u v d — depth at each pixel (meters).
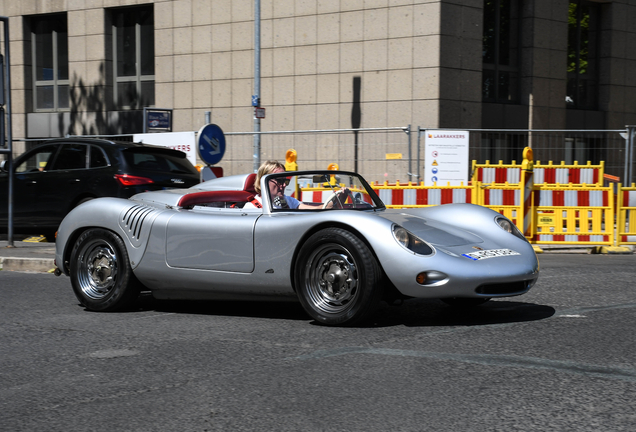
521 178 10.24
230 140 16.06
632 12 19.36
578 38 18.81
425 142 12.73
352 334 4.70
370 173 14.39
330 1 16.45
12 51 21.50
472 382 3.55
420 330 4.78
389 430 2.93
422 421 3.02
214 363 4.04
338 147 14.78
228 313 5.64
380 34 15.78
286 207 5.48
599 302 5.73
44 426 3.08
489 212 5.60
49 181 11.16
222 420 3.09
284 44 17.17
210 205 6.18
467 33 15.48
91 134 20.36
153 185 10.66
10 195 10.35
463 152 12.77
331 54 16.50
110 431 2.99
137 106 20.05
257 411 3.19
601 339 4.41
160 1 19.00
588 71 19.11
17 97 21.48
